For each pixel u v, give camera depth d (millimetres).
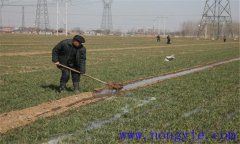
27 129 12305
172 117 14367
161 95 19062
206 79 25938
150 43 98875
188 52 61844
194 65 38156
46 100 16766
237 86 23172
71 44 17781
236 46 91062
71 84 21188
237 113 15570
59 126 12672
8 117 13828
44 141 11398
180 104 16844
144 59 43750
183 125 13227
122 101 17094
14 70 30062
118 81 24031
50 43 79562
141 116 14445
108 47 73188
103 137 11711
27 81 22438
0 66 33312
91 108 15445
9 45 69375
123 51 61125
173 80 25031
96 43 90938
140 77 26672
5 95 17609
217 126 13266
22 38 107500
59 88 19234
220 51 66688
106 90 20250
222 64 40688
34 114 14359
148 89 20688
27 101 16391
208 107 16484
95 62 38938
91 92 19078
